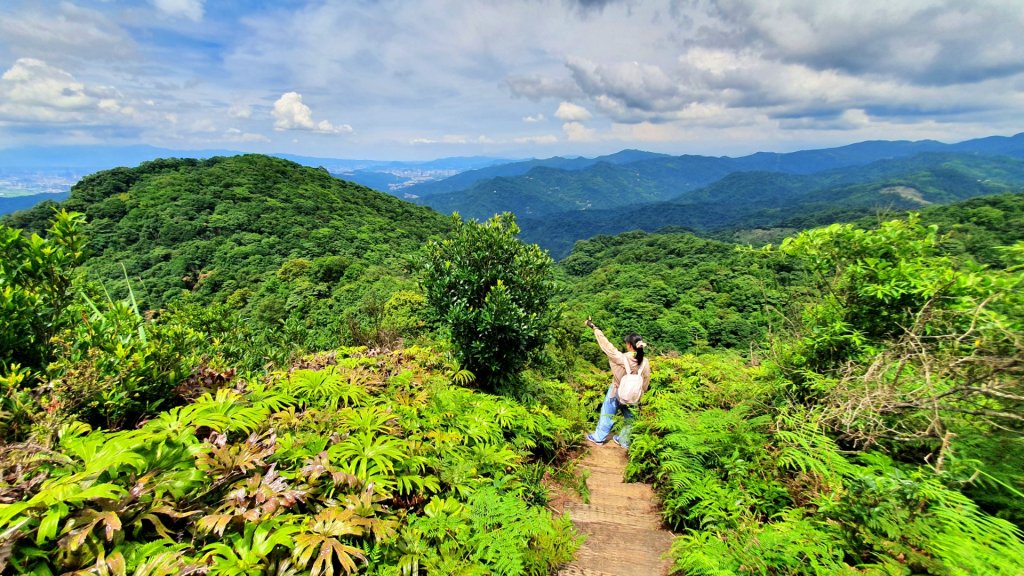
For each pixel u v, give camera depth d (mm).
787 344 4395
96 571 1844
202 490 2379
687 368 7457
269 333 10578
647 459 4699
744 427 4066
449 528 2711
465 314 6289
